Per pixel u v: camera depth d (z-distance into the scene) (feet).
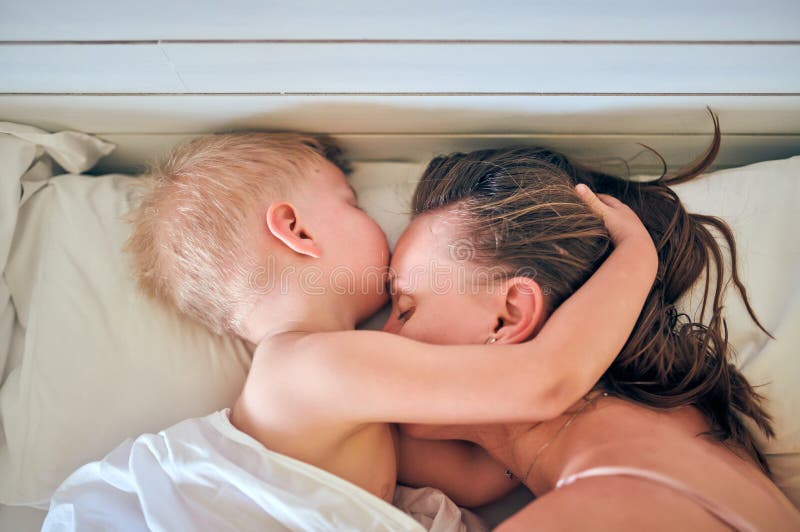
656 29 2.65
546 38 2.69
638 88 2.96
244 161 2.88
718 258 2.94
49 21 2.68
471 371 2.27
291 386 2.40
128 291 3.08
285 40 2.72
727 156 3.51
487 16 2.60
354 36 2.70
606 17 2.60
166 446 2.50
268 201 2.81
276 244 2.75
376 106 3.12
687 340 2.77
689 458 2.27
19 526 2.90
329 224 2.85
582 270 2.70
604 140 3.35
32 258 3.21
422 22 2.63
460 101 3.06
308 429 2.41
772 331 2.82
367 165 3.55
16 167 3.16
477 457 2.87
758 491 2.26
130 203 3.30
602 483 2.17
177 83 2.98
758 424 2.72
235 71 2.89
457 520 2.65
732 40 2.69
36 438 2.86
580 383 2.31
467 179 2.93
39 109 3.16
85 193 3.28
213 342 3.06
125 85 3.00
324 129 3.32
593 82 2.92
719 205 3.12
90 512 2.56
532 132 3.31
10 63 2.88
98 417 2.90
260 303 2.76
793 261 2.93
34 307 3.06
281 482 2.35
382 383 2.29
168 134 3.38
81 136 3.34
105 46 2.78
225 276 2.77
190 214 2.81
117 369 2.96
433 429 2.79
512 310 2.64
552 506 2.10
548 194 2.82
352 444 2.54
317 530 2.28
